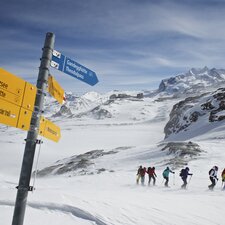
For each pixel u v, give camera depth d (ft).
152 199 38.17
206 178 96.58
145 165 153.17
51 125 13.53
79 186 77.92
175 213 30.04
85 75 14.24
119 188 72.64
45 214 22.41
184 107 443.32
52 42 12.16
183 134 338.95
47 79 12.07
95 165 178.91
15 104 10.66
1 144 358.84
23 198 11.26
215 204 39.75
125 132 569.64
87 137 512.63
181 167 127.85
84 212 23.89
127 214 26.53
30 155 11.47
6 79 10.17
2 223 19.12
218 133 259.80
